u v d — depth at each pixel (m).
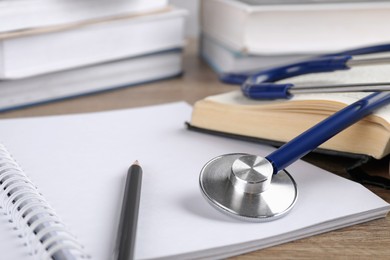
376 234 0.41
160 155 0.50
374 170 0.49
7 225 0.38
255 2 0.75
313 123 0.49
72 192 0.43
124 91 0.71
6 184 0.41
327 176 0.47
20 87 0.62
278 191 0.42
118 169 0.47
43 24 0.62
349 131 0.46
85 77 0.67
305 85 0.52
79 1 0.64
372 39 0.78
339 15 0.75
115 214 0.40
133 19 0.68
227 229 0.38
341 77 0.56
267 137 0.52
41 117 0.57
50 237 0.35
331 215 0.41
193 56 0.90
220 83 0.76
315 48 0.76
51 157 0.49
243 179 0.41
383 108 0.47
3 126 0.55
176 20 0.73
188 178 0.46
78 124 0.56
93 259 0.34
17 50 0.60
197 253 0.36
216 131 0.54
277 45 0.75
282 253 0.38
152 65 0.73
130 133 0.55
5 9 0.59
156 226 0.38
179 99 0.69
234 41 0.74
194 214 0.40
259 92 0.54
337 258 0.38
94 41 0.66
